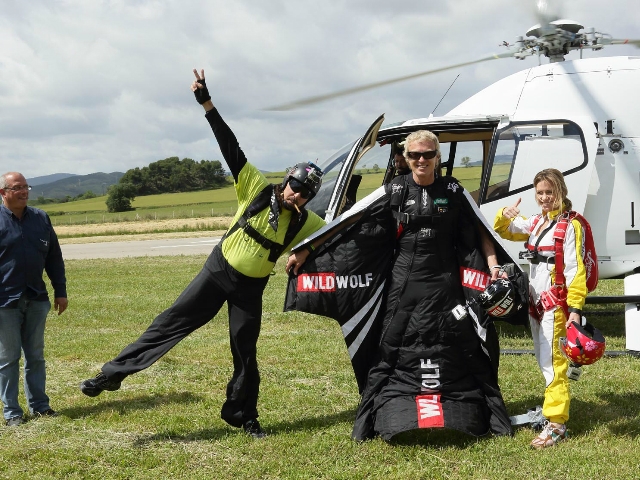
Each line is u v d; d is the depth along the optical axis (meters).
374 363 3.87
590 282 3.70
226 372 5.45
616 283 9.63
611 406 4.26
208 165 122.69
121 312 8.68
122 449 3.73
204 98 3.61
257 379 3.88
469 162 7.40
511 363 5.37
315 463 3.46
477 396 3.72
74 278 13.10
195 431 4.01
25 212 4.23
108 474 3.39
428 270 3.71
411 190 3.71
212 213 52.66
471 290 3.72
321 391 4.85
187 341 6.68
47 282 12.65
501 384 4.80
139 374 5.39
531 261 3.83
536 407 3.93
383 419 3.67
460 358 3.74
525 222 4.05
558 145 5.98
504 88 6.40
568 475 3.21
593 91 6.02
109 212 75.94
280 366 5.57
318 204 6.95
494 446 3.55
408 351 3.73
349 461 3.47
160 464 3.52
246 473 3.36
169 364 5.71
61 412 4.43
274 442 3.76
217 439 3.86
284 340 6.62
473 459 3.42
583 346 3.40
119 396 4.79
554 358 3.64
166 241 25.53
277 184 3.79
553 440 3.58
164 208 76.50
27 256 4.17
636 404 4.28
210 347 6.37
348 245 3.81
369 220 3.78
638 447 3.54
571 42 6.17
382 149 7.39
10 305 4.13
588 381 4.80
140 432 4.02
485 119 6.27
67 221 55.47
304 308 3.85
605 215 5.95
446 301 3.70
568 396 3.62
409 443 3.69
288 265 3.86
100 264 16.06
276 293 9.90
